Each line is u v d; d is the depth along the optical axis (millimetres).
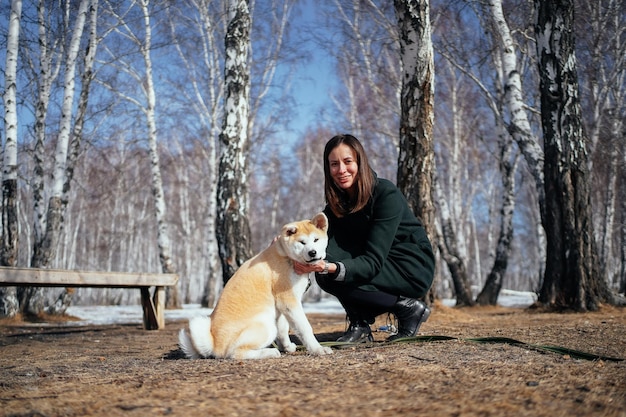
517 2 14758
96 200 31484
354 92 23594
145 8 16422
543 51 8141
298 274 3615
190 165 28703
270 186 32469
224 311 3549
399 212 4043
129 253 32500
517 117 9531
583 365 2771
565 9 8023
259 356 3432
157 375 2883
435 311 7781
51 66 12109
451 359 3029
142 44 15586
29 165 23984
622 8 15508
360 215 4125
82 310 14750
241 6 8930
